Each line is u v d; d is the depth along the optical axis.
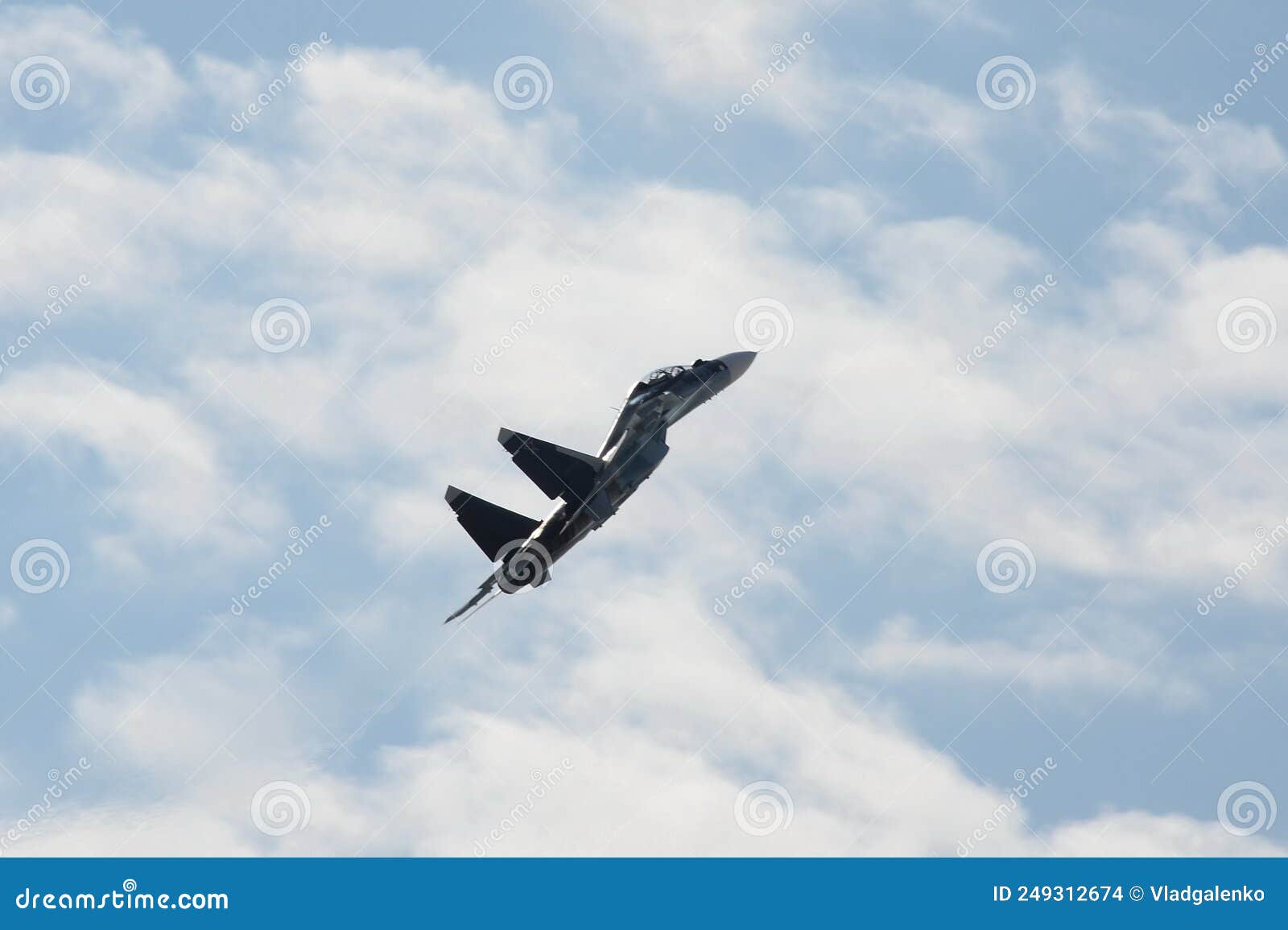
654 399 153.88
